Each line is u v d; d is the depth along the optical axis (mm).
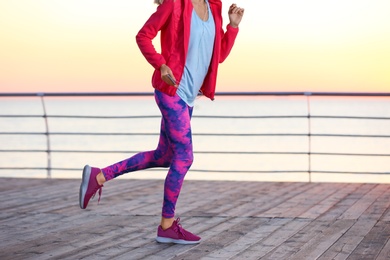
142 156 3691
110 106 94688
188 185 5969
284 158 31156
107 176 3654
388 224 4086
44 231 3943
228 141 39250
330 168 26031
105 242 3643
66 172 26625
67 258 3283
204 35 3492
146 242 3643
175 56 3461
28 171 27875
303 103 84500
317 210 4602
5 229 4004
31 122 54719
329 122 51406
